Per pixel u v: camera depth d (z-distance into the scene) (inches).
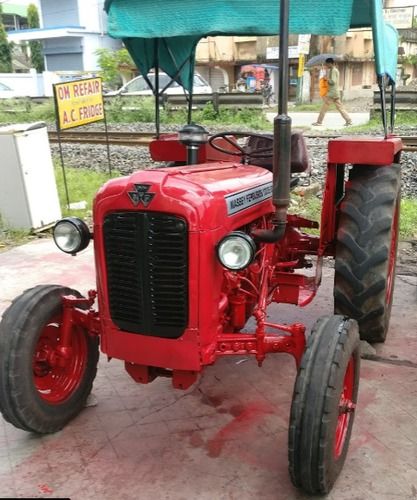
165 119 673.6
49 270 222.7
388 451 116.0
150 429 125.3
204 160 157.6
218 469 111.9
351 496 104.0
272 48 1109.7
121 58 1063.0
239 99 677.9
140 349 111.6
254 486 107.0
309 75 1030.4
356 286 143.6
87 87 322.0
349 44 1148.5
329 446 97.1
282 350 110.9
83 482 109.1
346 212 147.1
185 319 107.1
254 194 123.0
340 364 98.7
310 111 854.5
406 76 1093.1
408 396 134.9
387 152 145.3
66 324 124.0
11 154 262.1
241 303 120.3
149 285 107.0
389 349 156.2
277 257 156.6
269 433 123.0
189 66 175.9
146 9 130.0
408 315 177.3
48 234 274.5
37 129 269.7
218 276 108.7
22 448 119.6
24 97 959.6
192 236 102.7
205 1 125.1
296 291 147.8
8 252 246.7
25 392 114.4
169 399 136.9
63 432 124.7
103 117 336.8
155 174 107.1
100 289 113.7
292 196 305.0
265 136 142.0
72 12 1464.1
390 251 151.8
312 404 96.0
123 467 113.0
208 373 148.6
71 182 363.9
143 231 104.7
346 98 1130.7
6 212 273.4
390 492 104.8
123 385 143.5
